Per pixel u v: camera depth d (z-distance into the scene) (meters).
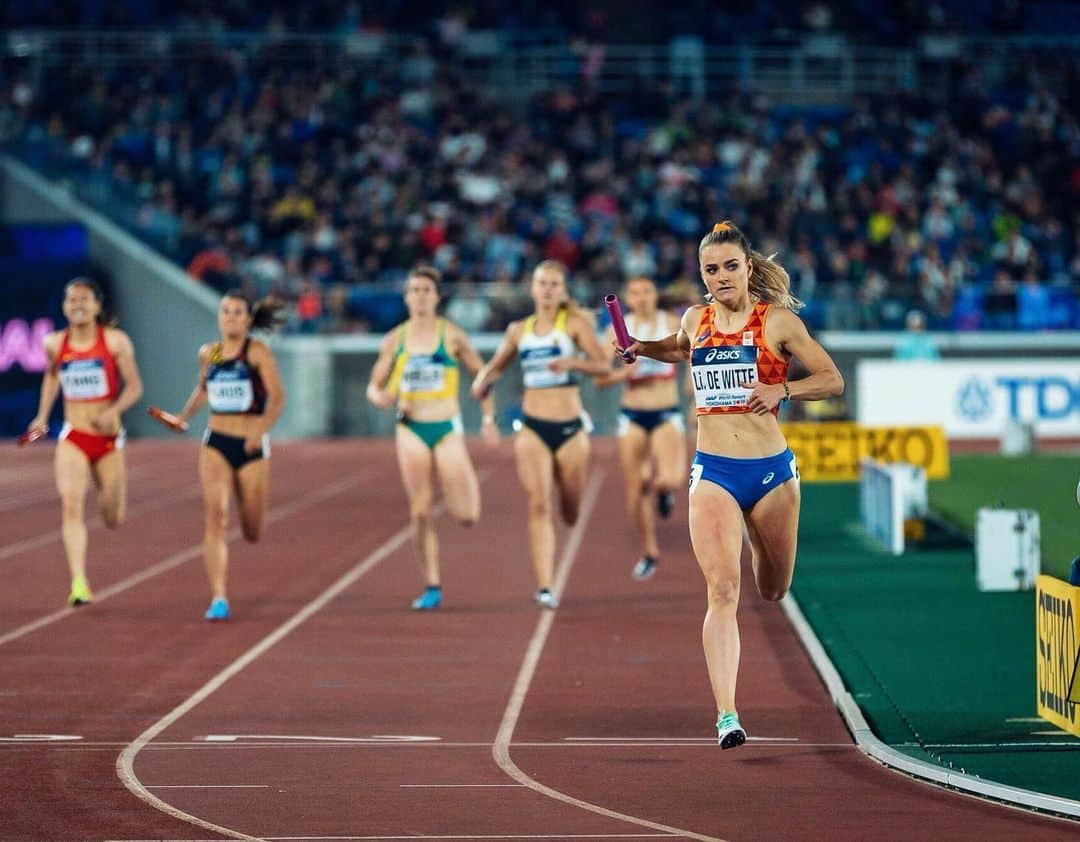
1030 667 16.28
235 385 19.73
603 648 17.84
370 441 51.47
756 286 12.66
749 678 16.05
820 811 10.78
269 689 15.58
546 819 10.62
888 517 25.61
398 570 24.33
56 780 11.85
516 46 67.69
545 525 20.69
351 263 54.44
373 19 65.69
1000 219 58.66
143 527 30.27
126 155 57.84
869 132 63.41
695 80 66.12
